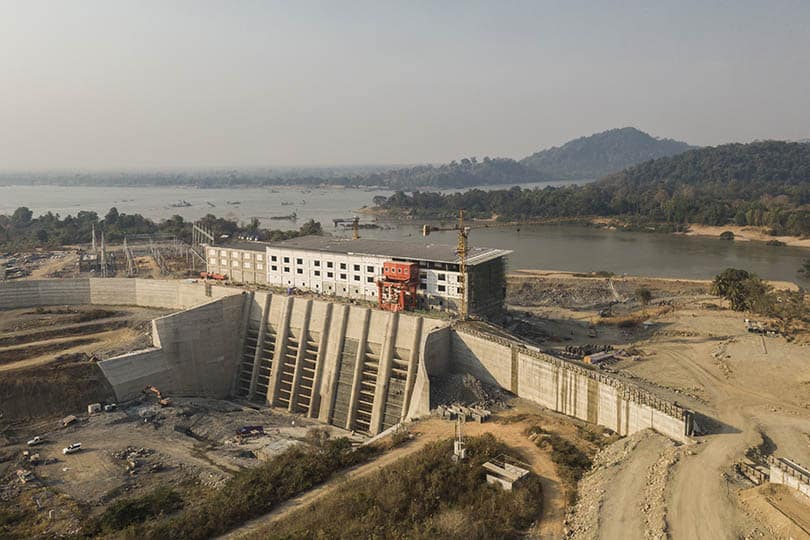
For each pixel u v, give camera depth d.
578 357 119.25
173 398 128.62
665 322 144.25
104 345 136.62
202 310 140.38
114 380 122.06
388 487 67.31
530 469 74.06
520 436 85.94
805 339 125.31
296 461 82.75
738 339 126.12
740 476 65.75
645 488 64.81
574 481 70.44
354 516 62.88
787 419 83.62
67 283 169.00
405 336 125.56
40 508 78.75
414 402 109.12
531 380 103.25
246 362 149.88
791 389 96.38
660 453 72.94
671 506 59.53
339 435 121.94
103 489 84.12
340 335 135.00
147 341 138.62
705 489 62.53
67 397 114.25
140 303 167.88
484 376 113.25
